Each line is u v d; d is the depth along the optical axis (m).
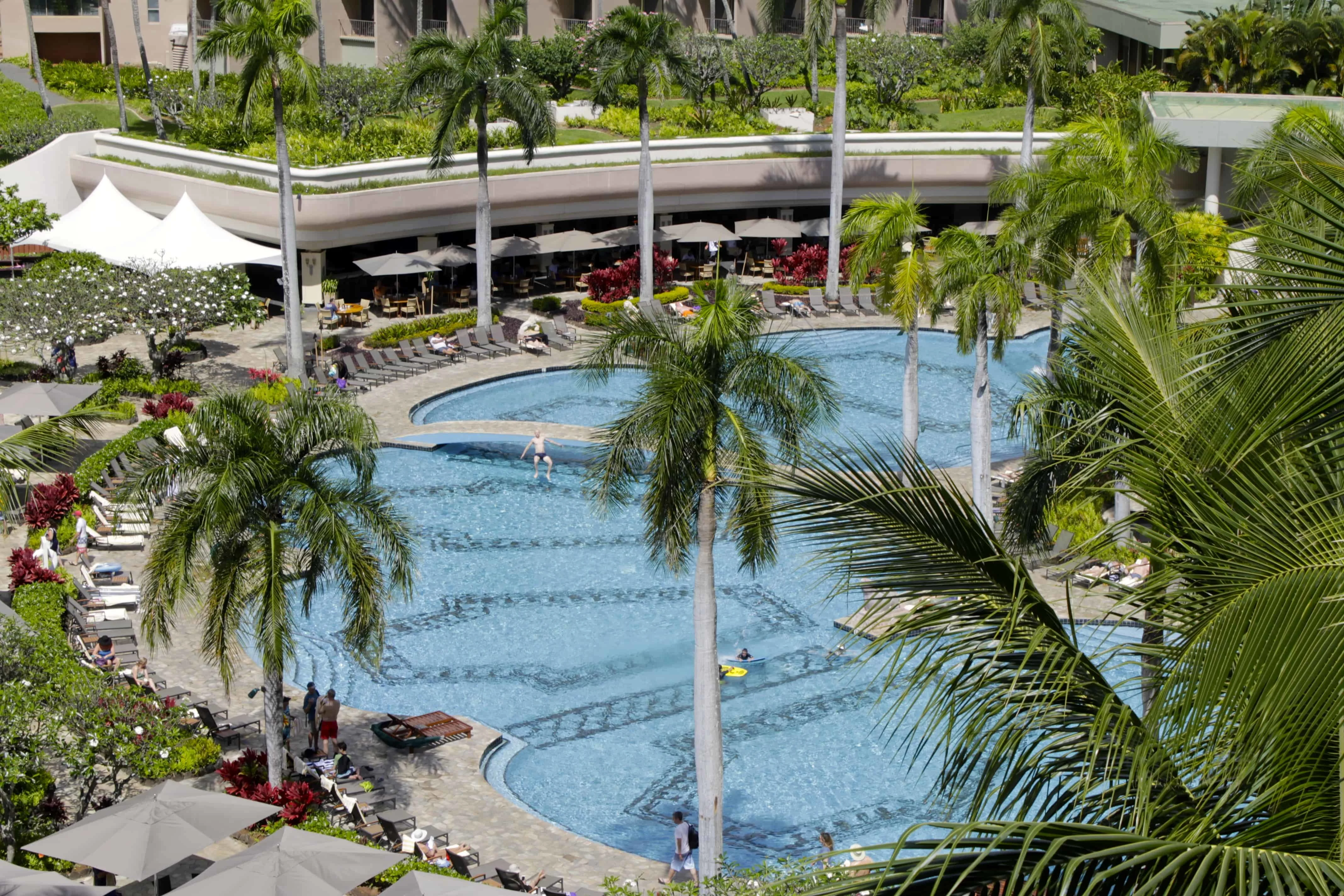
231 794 17.64
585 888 16.09
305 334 42.25
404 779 18.94
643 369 16.91
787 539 26.69
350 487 18.14
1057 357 11.51
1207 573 6.26
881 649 6.62
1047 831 5.30
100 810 15.38
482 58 39.31
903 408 36.12
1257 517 6.09
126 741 15.77
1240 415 6.57
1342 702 5.47
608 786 19.23
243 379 37.09
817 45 54.25
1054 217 22.73
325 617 24.86
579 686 22.14
